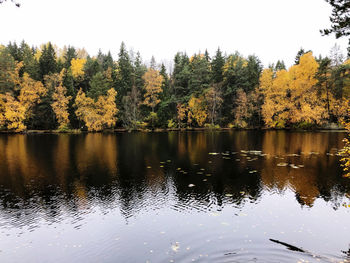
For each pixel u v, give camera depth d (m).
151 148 28.94
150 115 56.22
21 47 69.12
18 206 12.02
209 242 8.37
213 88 55.16
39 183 15.53
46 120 53.50
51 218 10.69
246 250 7.80
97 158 23.03
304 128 51.03
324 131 47.53
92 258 7.68
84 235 9.16
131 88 59.72
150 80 56.75
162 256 7.62
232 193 13.43
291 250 7.74
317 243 8.21
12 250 8.26
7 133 48.91
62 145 31.78
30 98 51.09
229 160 21.69
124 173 17.69
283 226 9.49
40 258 7.79
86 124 52.06
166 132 51.91
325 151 25.64
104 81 56.75
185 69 61.16
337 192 13.34
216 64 61.19
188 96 57.94
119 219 10.47
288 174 16.92
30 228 9.80
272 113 50.91
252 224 9.70
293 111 50.19
